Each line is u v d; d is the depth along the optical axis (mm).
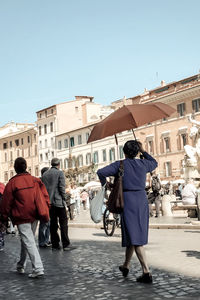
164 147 63688
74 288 6172
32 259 7211
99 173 6395
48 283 6652
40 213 7215
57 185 10719
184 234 13180
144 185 6445
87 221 20984
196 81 60531
